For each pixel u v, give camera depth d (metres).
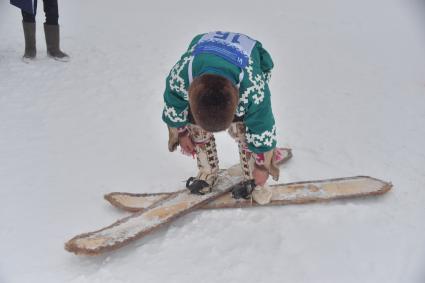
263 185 2.63
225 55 2.08
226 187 2.71
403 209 2.71
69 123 3.65
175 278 2.17
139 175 3.02
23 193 2.77
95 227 2.51
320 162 3.22
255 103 2.13
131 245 2.36
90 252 2.17
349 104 4.18
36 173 2.97
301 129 3.70
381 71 5.02
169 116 2.31
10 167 3.02
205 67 2.05
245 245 2.38
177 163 3.18
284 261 2.28
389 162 3.25
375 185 2.79
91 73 4.65
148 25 6.35
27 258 2.28
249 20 6.68
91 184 2.90
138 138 3.49
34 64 4.75
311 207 2.67
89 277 2.16
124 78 4.57
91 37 5.79
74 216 2.59
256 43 2.32
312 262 2.28
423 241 2.46
